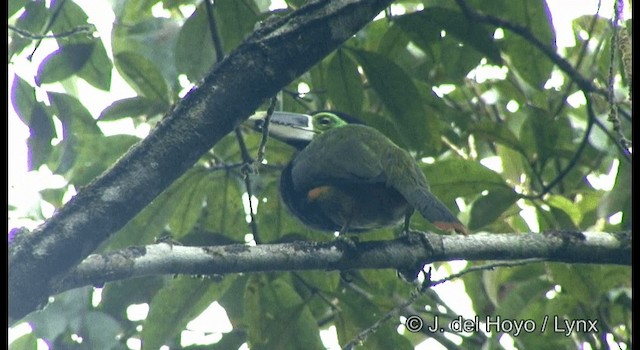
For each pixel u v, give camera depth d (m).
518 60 11.71
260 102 8.30
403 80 10.34
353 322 10.70
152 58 11.77
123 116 11.12
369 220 10.34
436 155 11.71
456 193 10.80
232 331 11.62
